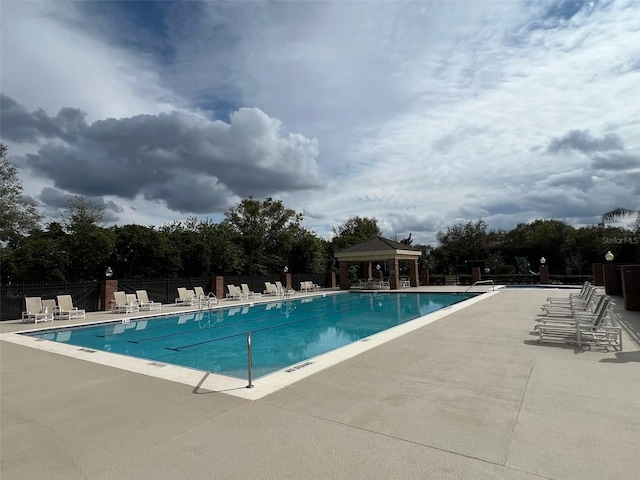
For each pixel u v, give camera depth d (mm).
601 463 3229
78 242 25375
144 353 10484
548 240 43750
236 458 3510
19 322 15312
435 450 3539
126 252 27656
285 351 10680
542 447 3541
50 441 4043
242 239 37031
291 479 3111
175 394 5531
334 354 7719
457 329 10398
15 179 30344
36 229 31547
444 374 6090
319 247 41094
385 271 46719
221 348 11188
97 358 8320
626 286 13891
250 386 5750
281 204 48094
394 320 16453
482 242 52406
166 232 31344
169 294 22891
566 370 6172
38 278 24078
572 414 4328
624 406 4555
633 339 8680
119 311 18969
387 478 3076
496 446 3586
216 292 25750
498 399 4871
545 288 27797
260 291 30156
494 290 26703
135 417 4656
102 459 3594
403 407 4680
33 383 6430
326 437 3895
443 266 48781
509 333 9625
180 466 3396
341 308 20938
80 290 18734
